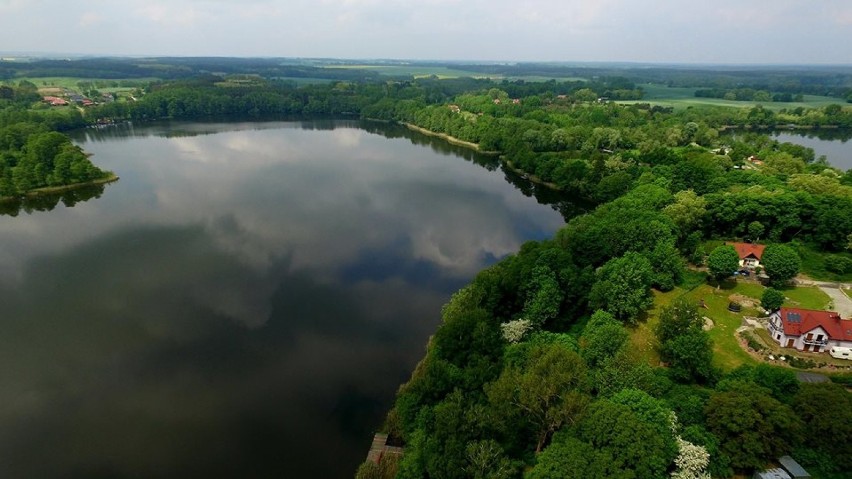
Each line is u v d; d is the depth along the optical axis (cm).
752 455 5528
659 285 10606
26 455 6750
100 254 12675
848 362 7944
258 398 7900
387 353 9050
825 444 5638
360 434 7206
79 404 7681
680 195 13938
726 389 6431
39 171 17412
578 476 4909
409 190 18762
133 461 6706
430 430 6066
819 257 12175
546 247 10425
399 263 12688
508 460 5591
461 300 8981
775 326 8688
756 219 13175
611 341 7288
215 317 10081
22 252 12712
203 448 6931
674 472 5344
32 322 9706
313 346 9231
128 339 9306
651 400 5891
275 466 6656
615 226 11281
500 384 6212
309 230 14562
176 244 13362
